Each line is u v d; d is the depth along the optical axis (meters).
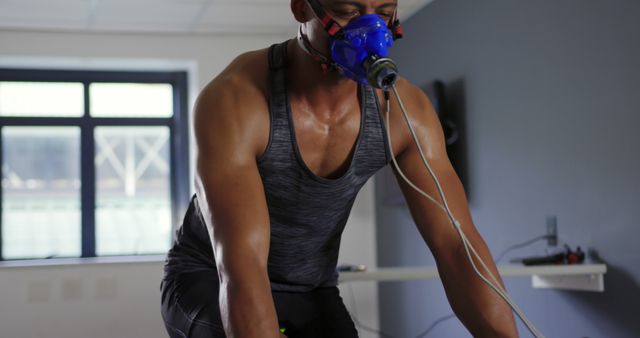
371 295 5.50
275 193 1.26
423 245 4.65
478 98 3.96
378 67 1.01
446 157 1.30
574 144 3.16
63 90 5.68
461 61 4.14
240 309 1.04
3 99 5.57
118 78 5.75
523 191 3.56
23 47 5.24
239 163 1.15
